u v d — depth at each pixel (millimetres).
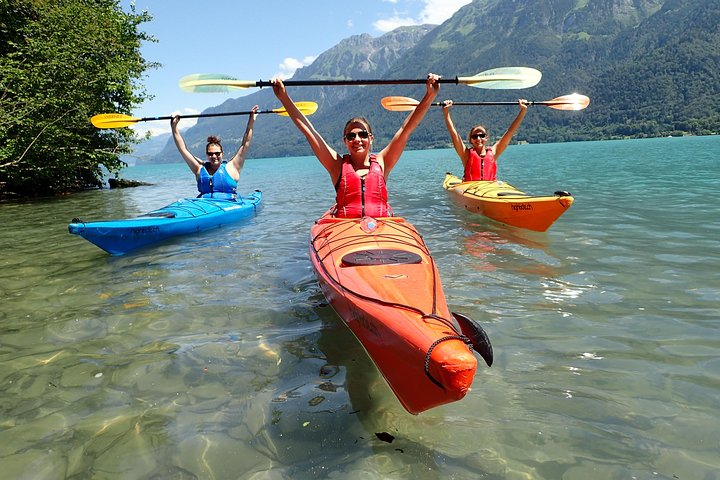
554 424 1976
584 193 8945
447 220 6645
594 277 3787
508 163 22875
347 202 3869
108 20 15328
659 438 1859
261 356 2697
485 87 4758
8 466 1847
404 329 2025
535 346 2660
